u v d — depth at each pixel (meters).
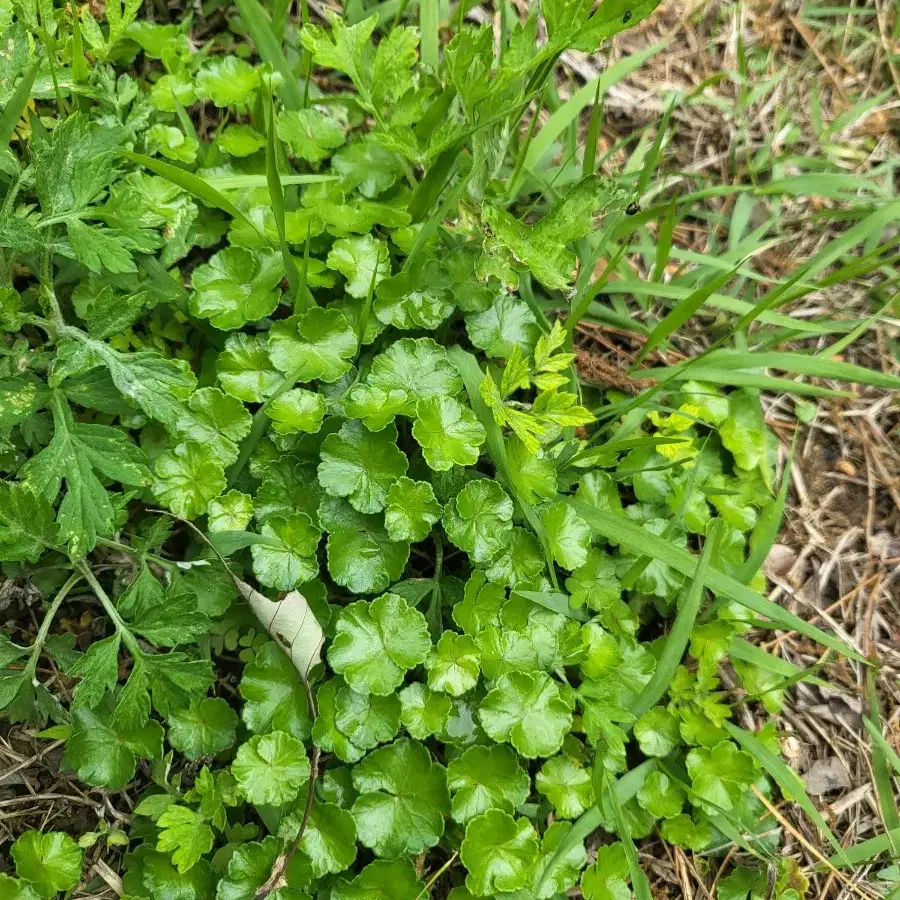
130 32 0.28
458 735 0.25
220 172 0.28
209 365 0.27
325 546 0.27
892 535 0.33
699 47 0.38
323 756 0.25
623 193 0.26
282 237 0.25
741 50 0.36
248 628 0.26
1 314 0.23
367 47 0.31
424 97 0.27
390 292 0.26
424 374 0.26
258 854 0.23
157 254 0.26
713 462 0.31
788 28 0.39
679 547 0.27
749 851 0.27
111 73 0.27
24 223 0.22
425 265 0.26
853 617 0.32
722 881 0.27
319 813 0.23
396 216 0.28
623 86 0.37
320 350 0.26
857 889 0.28
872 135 0.38
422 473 0.27
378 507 0.25
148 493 0.25
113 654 0.23
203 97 0.28
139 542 0.24
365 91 0.27
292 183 0.28
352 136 0.31
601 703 0.26
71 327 0.24
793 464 0.34
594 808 0.25
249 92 0.29
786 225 0.36
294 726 0.24
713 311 0.34
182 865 0.23
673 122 0.37
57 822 0.25
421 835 0.24
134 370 0.23
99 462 0.23
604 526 0.27
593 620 0.27
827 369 0.30
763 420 0.31
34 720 0.23
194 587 0.24
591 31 0.23
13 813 0.25
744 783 0.27
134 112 0.27
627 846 0.24
